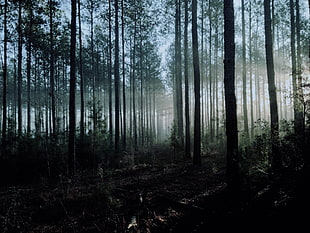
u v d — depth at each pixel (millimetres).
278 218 3812
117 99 14758
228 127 5938
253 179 5785
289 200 4246
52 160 10812
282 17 17812
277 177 5043
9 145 11859
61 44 20734
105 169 11000
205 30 19875
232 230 3842
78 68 23984
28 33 16422
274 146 5355
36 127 15008
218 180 7582
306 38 15773
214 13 18500
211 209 4836
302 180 4344
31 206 6000
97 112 13359
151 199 5668
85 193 6691
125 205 5336
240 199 5047
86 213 5211
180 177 8539
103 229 4258
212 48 22406
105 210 5203
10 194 7453
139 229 3961
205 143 16891
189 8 16422
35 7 12625
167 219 4535
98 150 12336
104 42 22703
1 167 9961
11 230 4426
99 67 27000
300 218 3631
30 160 10500
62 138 12492
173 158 13641
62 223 4793
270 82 8070
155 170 10359
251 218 4047
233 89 6008
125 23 18312
